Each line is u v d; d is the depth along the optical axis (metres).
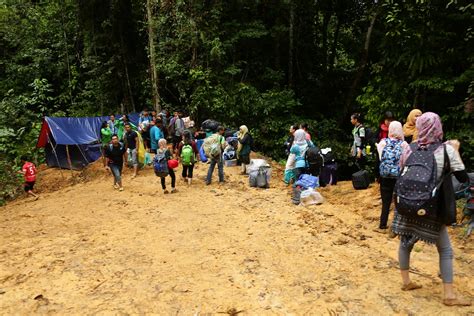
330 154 10.38
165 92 23.70
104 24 22.30
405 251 4.30
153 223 8.04
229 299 4.66
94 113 25.59
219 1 21.03
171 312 4.45
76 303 4.78
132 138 13.66
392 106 11.16
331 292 4.62
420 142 4.05
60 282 5.39
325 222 7.27
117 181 11.88
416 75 10.59
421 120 4.03
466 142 9.52
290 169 9.88
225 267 5.57
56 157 17.41
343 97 22.66
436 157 3.85
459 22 9.89
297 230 6.95
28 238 7.57
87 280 5.41
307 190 8.63
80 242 7.09
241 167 13.81
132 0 23.39
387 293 4.44
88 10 23.08
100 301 4.80
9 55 30.16
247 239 6.68
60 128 17.00
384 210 6.55
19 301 4.89
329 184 10.23
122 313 4.48
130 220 8.40
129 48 24.39
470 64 10.00
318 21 24.28
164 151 10.55
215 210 8.77
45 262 6.16
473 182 5.67
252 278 5.15
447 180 3.83
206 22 20.75
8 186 15.73
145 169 15.01
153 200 10.17
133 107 24.64
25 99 25.61
